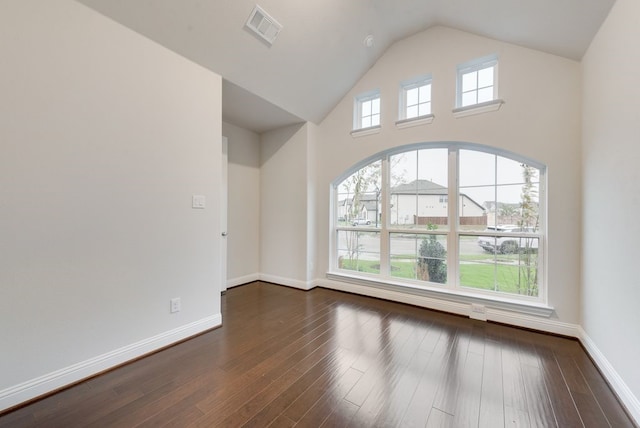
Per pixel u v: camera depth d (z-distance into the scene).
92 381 1.75
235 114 3.56
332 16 2.66
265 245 4.27
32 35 1.56
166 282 2.22
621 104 1.61
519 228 2.73
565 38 2.20
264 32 2.47
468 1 2.42
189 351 2.15
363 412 1.48
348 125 3.71
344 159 3.76
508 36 2.56
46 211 1.61
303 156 3.85
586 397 1.61
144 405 1.53
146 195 2.08
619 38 1.64
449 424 1.40
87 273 1.78
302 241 3.87
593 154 2.04
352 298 3.48
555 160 2.45
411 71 3.21
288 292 3.74
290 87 3.17
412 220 3.35
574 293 2.37
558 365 1.95
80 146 1.74
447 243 3.10
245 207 4.14
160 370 1.88
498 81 2.70
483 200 2.91
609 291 1.76
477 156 2.94
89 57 1.78
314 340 2.33
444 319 2.80
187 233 2.37
